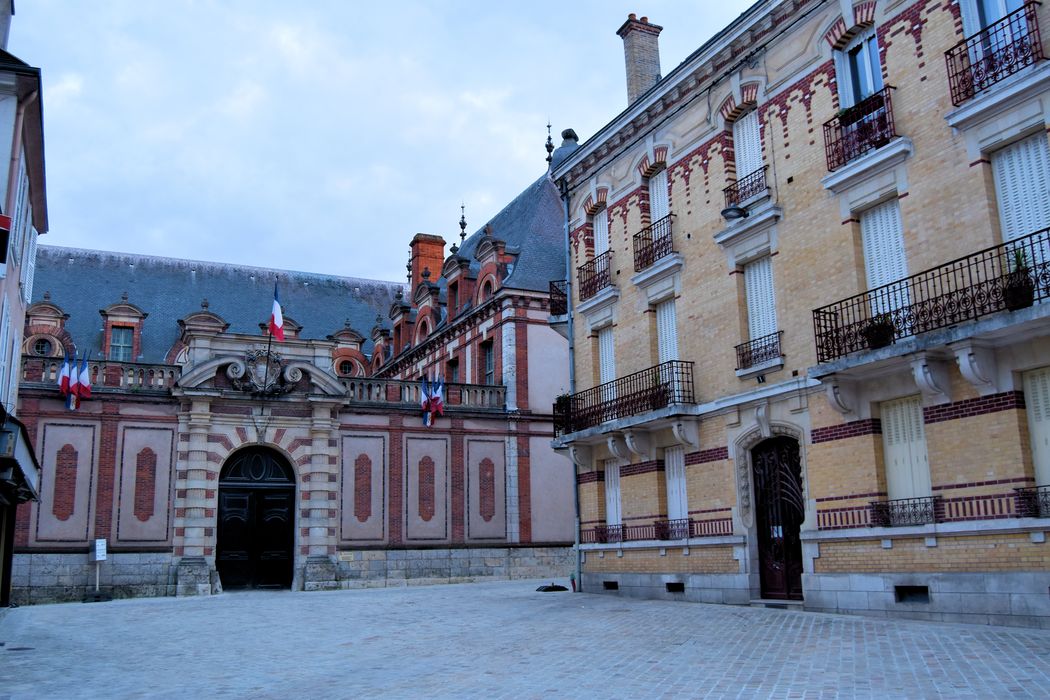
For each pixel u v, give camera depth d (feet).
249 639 47.34
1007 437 41.75
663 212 69.56
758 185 58.90
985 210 43.83
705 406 61.77
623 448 69.67
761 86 59.36
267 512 95.86
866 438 49.21
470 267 126.00
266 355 96.94
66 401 89.51
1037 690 26.00
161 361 120.37
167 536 90.94
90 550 87.71
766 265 58.80
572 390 78.48
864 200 50.78
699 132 65.16
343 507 98.27
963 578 42.91
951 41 46.39
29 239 65.51
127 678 34.58
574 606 59.52
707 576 60.64
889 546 47.01
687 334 64.64
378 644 43.55
